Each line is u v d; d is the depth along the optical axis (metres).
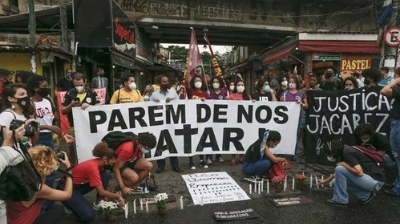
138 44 17.84
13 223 2.48
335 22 21.44
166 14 19.53
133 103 4.86
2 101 3.53
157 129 5.03
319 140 5.38
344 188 3.69
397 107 3.83
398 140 3.81
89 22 9.96
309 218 3.42
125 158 3.75
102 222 3.39
